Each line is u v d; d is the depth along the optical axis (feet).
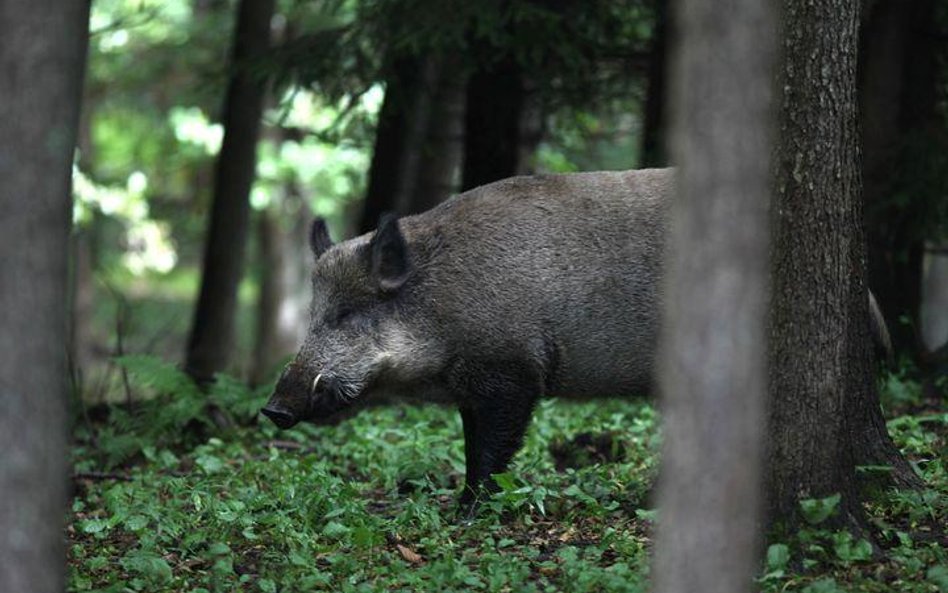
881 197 58.90
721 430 22.12
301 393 39.52
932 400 52.95
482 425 39.96
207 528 37.24
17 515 23.24
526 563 32.68
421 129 67.46
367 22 60.39
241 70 66.13
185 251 159.94
